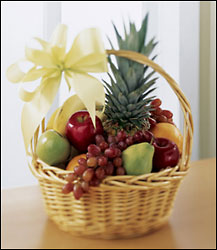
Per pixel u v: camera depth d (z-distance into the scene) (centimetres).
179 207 82
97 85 63
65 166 74
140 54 58
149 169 63
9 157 161
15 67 64
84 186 59
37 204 83
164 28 215
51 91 65
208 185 100
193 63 228
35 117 67
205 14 234
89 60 61
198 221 73
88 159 60
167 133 78
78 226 64
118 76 67
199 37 233
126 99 70
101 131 72
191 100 229
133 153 62
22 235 65
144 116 74
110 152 61
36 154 72
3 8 153
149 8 205
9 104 159
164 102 215
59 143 69
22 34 158
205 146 243
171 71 218
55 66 63
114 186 60
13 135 162
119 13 194
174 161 68
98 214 62
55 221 68
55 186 64
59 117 76
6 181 161
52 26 161
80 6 178
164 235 66
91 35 57
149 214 65
